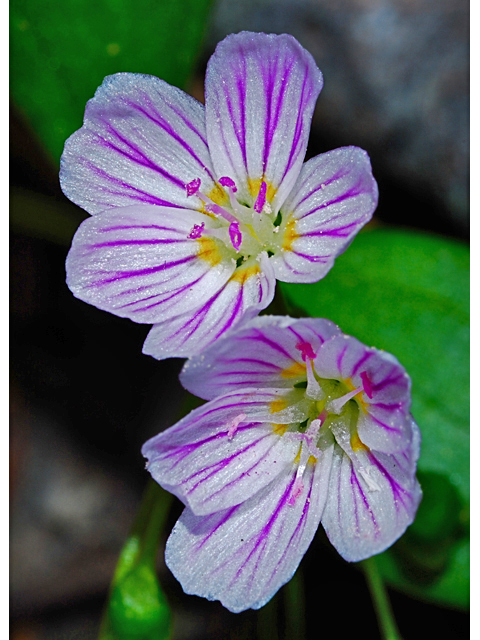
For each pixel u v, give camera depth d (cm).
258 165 5
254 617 6
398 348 6
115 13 6
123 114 5
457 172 6
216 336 5
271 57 5
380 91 6
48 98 6
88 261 5
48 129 6
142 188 5
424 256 6
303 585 6
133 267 5
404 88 6
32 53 6
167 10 6
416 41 6
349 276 6
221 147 5
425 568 5
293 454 5
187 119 5
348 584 6
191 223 5
